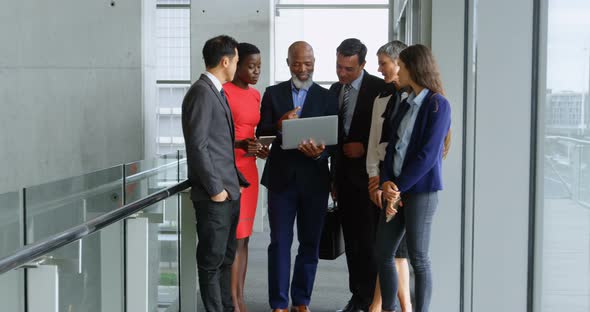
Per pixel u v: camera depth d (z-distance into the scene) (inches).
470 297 187.6
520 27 144.0
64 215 122.9
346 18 506.9
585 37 94.7
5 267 92.4
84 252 131.7
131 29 281.3
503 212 147.3
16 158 286.8
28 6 283.1
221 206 167.3
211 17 405.7
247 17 405.7
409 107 156.0
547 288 128.9
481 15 146.3
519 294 147.0
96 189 135.6
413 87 156.6
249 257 317.1
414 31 299.7
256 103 196.1
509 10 144.3
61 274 121.2
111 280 147.3
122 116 283.4
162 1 543.8
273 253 199.6
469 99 183.8
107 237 144.6
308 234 200.4
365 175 195.8
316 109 197.3
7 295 108.0
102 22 282.4
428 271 158.7
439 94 153.2
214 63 166.1
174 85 559.8
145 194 163.9
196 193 167.6
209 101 163.2
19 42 283.3
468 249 186.7
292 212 199.5
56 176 286.4
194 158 161.6
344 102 199.0
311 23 507.2
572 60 103.7
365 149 195.8
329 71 509.4
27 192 112.3
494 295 147.9
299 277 202.5
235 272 197.9
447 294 191.3
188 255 195.5
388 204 156.9
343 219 202.7
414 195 155.9
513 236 146.4
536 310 141.8
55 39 283.7
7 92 285.4
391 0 502.3
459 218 190.5
